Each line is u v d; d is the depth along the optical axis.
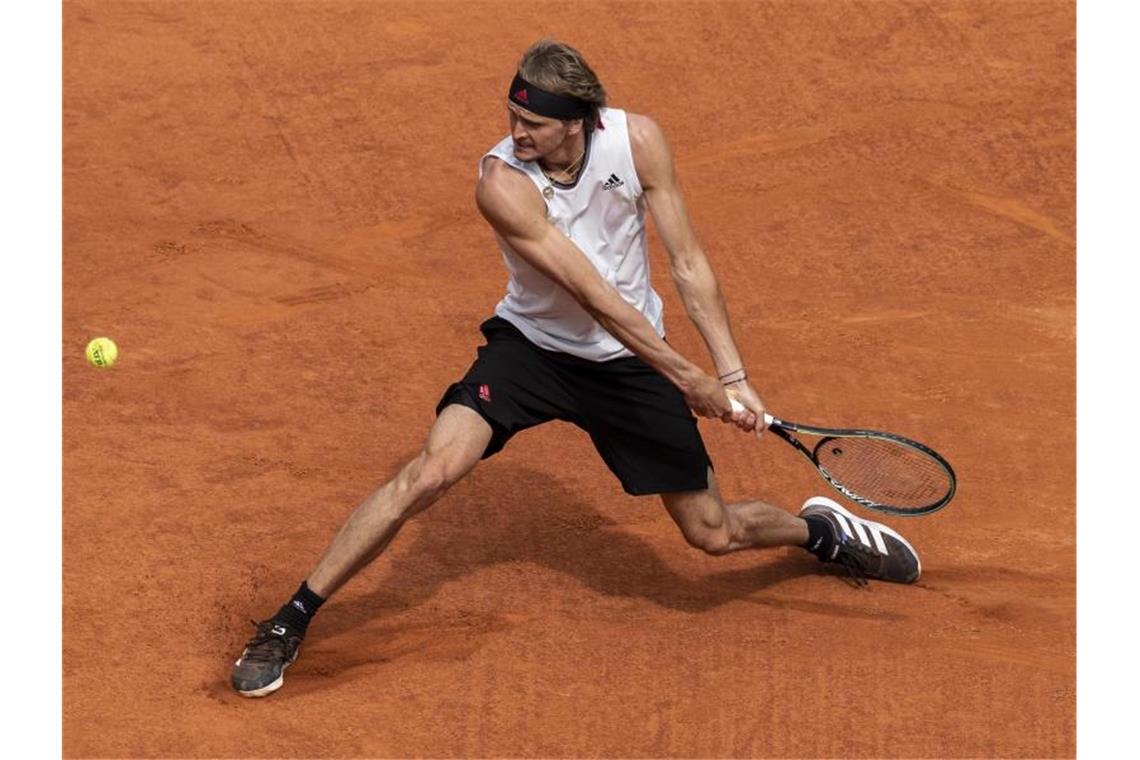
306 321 34.56
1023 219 38.88
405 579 26.56
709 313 24.22
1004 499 28.80
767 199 39.59
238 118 43.62
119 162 41.38
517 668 24.38
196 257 37.09
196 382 32.22
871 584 26.59
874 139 42.31
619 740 22.84
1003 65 45.78
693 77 45.31
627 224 23.53
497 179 22.61
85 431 30.44
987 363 33.16
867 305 35.38
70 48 46.97
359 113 43.84
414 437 30.67
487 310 35.19
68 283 35.84
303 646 24.84
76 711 23.30
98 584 26.16
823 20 48.09
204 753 22.53
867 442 25.61
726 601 26.16
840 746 22.69
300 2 49.75
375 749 22.66
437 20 48.66
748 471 29.59
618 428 24.42
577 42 47.25
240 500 28.53
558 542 27.67
